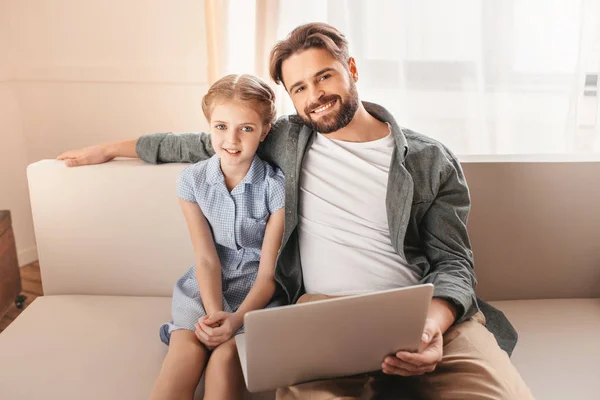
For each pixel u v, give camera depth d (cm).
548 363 125
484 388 104
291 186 131
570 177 152
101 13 214
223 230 136
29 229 236
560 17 206
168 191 149
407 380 109
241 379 116
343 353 96
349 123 134
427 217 133
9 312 198
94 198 150
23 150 229
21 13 214
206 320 120
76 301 150
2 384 115
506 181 152
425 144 134
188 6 212
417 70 211
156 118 225
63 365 121
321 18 203
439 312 115
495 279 157
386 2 204
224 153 128
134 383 116
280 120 144
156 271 154
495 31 207
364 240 129
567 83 212
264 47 199
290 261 134
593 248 156
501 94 213
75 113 225
